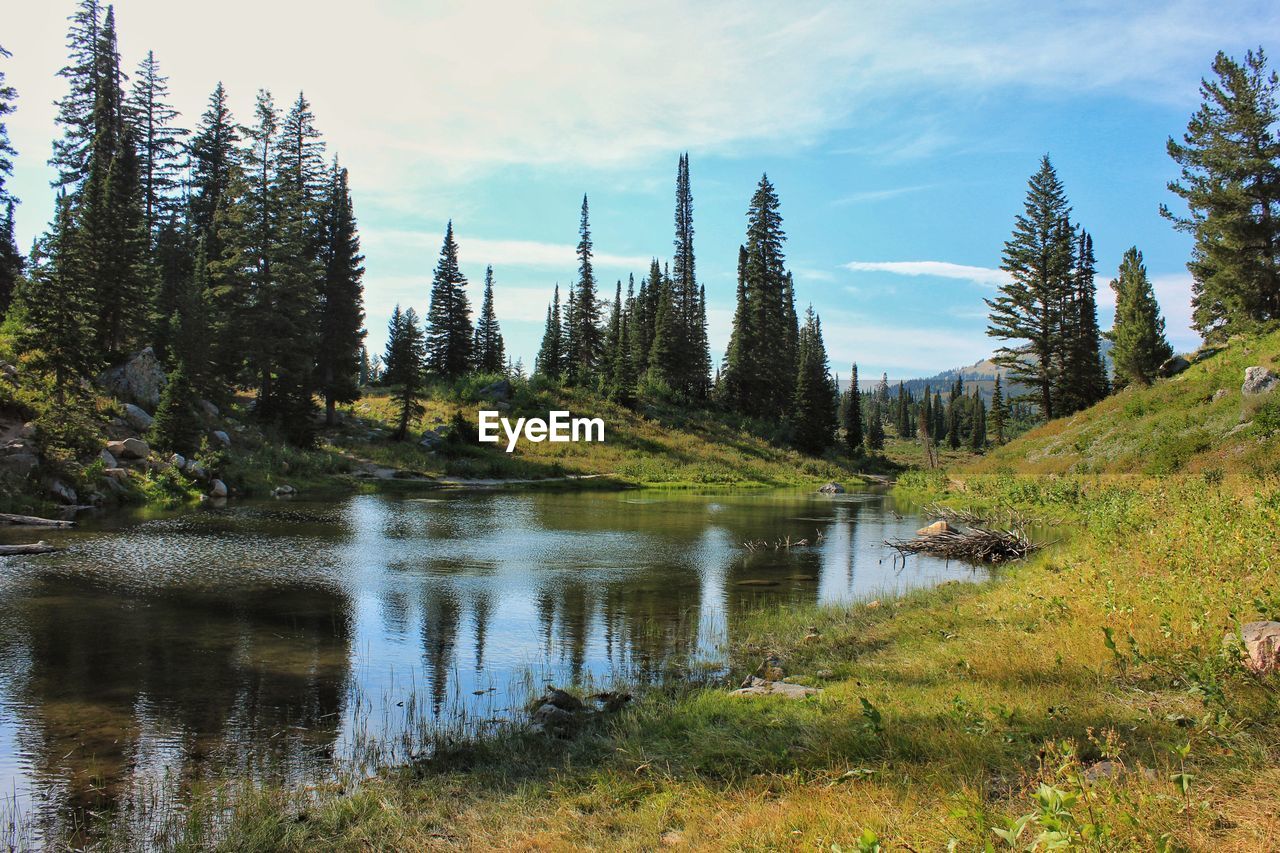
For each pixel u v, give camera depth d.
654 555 21.42
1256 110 37.94
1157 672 6.63
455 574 17.70
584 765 6.18
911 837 3.95
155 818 5.75
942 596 13.52
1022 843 3.72
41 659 10.16
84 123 47.41
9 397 27.17
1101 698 6.16
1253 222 38.78
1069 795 3.47
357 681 9.51
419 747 7.23
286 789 6.26
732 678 9.39
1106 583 9.86
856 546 23.86
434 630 12.30
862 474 76.69
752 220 80.62
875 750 5.52
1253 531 10.37
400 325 80.44
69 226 35.22
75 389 30.30
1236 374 33.97
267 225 45.88
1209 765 4.55
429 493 42.78
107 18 47.88
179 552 19.12
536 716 7.75
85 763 6.85
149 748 7.23
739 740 6.15
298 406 46.91
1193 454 28.36
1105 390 60.59
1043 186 57.28
